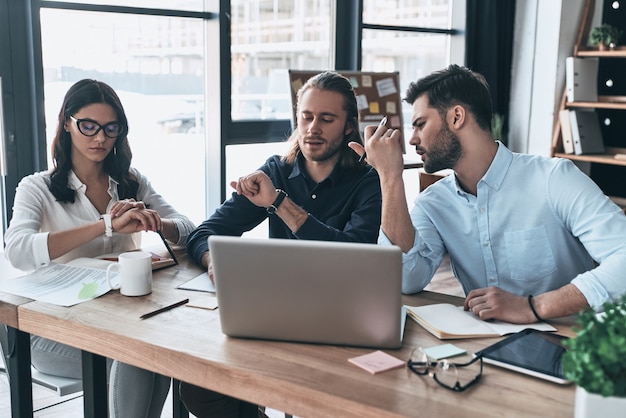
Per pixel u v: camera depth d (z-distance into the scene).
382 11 5.18
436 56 5.66
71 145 2.38
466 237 2.09
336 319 1.52
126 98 4.04
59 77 3.70
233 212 2.36
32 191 2.33
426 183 5.19
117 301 1.83
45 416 2.82
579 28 5.62
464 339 1.60
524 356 1.47
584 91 5.41
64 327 1.70
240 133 4.47
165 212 2.57
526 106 5.81
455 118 1.95
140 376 2.07
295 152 2.41
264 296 1.52
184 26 4.22
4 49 3.39
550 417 1.23
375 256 1.44
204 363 1.47
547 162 2.01
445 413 1.24
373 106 4.65
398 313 1.49
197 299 1.86
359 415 1.28
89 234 2.13
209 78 4.34
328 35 4.93
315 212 2.35
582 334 1.17
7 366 1.99
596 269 1.74
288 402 1.37
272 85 4.64
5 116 3.43
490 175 2.01
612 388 1.11
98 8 3.75
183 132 4.36
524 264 2.03
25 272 2.24
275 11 4.57
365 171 2.37
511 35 5.80
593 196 1.91
